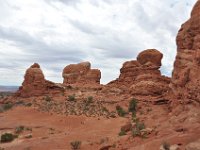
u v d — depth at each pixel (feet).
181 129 110.01
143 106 215.51
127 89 255.29
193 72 150.41
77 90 274.98
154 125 133.90
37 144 139.74
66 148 129.18
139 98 226.99
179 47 171.94
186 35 165.37
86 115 196.65
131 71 268.41
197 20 159.94
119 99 234.17
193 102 139.85
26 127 177.47
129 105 212.23
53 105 226.99
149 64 260.42
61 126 180.45
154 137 110.11
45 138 152.46
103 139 133.39
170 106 171.42
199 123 114.52
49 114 206.18
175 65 174.19
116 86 269.85
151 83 234.38
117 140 120.67
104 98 239.50
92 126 174.09
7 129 177.06
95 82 304.30
